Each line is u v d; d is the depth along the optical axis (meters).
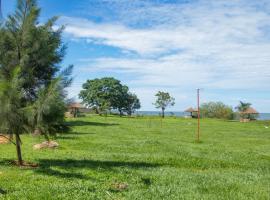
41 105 18.11
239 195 14.59
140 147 32.31
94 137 41.41
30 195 13.68
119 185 15.38
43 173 17.83
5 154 24.98
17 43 19.34
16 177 16.77
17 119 18.14
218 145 38.19
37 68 19.80
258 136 54.66
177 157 25.59
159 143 36.00
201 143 39.97
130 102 164.62
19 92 18.20
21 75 19.09
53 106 18.30
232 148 35.44
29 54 19.42
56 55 20.08
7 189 14.55
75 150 28.89
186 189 15.23
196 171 20.42
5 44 19.38
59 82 18.53
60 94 18.50
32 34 19.44
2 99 17.45
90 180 16.31
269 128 78.62
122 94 159.12
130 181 16.41
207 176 18.25
